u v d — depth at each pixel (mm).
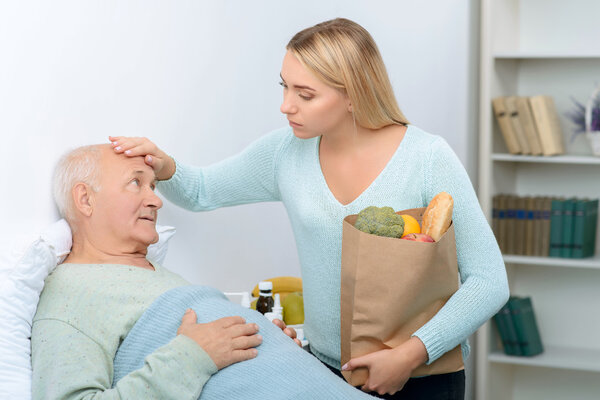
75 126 1812
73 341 1454
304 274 1736
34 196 1654
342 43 1557
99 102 1914
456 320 1508
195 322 1494
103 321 1498
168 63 2217
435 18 3152
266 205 2686
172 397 1358
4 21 1546
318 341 1721
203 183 1956
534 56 3252
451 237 1485
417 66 3182
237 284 2588
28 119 1628
